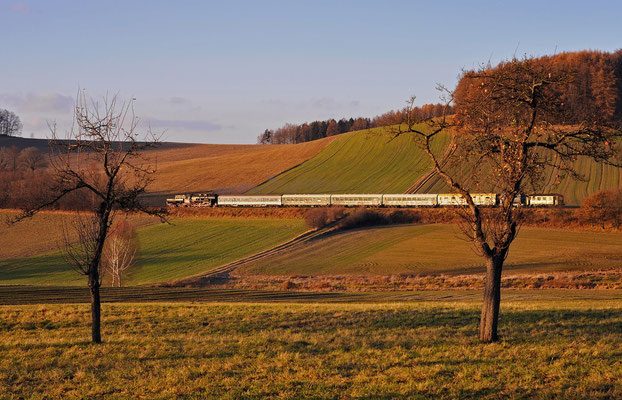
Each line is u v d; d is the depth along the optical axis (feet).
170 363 61.72
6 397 50.31
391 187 422.82
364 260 241.96
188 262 258.78
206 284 209.26
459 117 65.51
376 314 96.22
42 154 603.26
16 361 64.90
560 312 89.20
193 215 379.35
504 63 64.03
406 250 256.32
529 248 244.42
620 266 209.36
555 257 227.20
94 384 53.57
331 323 90.12
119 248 220.84
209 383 52.31
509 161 63.36
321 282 201.26
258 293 156.46
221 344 72.08
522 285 182.70
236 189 476.95
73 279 234.99
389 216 326.24
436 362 57.31
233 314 100.63
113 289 165.07
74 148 73.67
